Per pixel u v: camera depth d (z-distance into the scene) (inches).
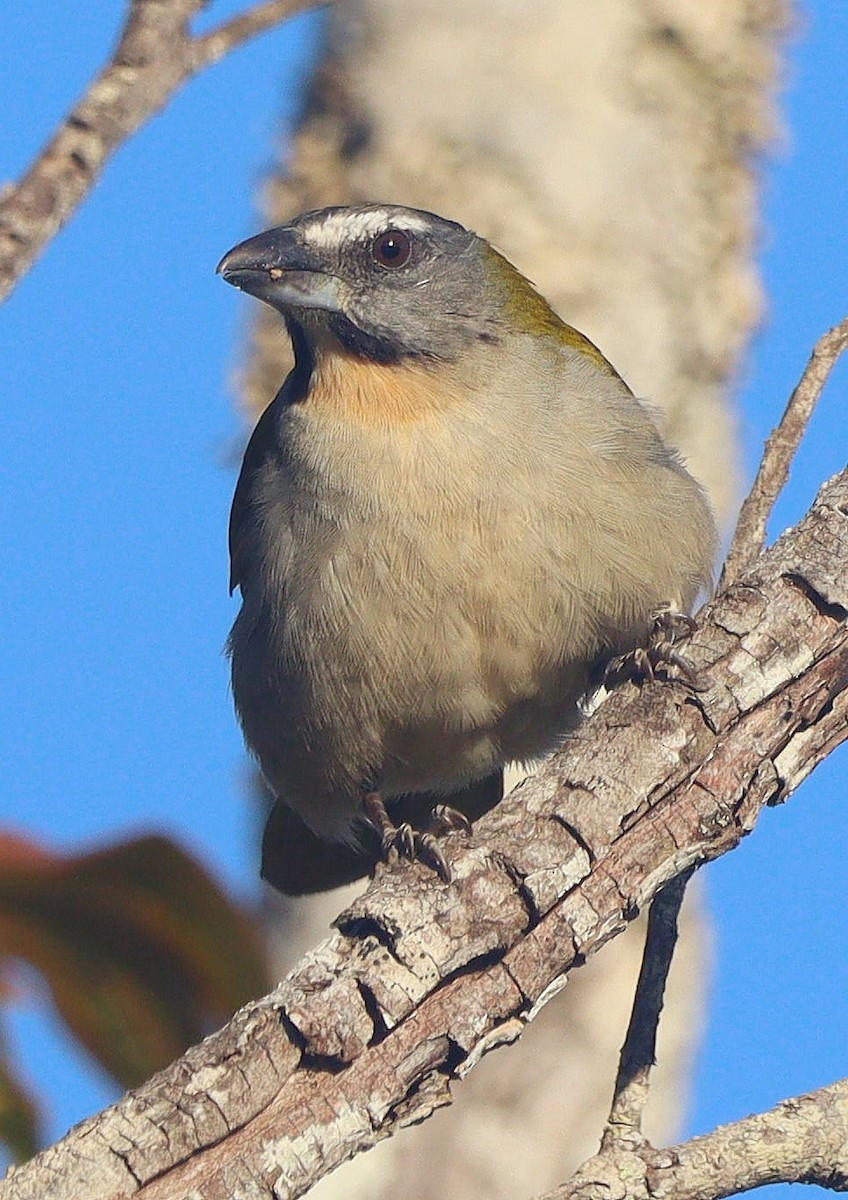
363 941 289.1
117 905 309.4
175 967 315.9
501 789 490.9
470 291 433.1
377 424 414.6
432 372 420.2
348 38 562.6
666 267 550.6
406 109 552.1
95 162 221.6
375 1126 279.4
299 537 418.9
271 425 455.8
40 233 217.5
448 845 299.9
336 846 494.0
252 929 312.3
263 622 434.0
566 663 418.0
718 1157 285.0
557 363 429.4
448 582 405.1
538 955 294.0
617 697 320.2
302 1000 280.1
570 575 404.5
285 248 432.8
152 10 227.0
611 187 548.4
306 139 562.3
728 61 562.9
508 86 550.3
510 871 296.5
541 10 555.2
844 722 320.8
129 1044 321.4
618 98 553.9
